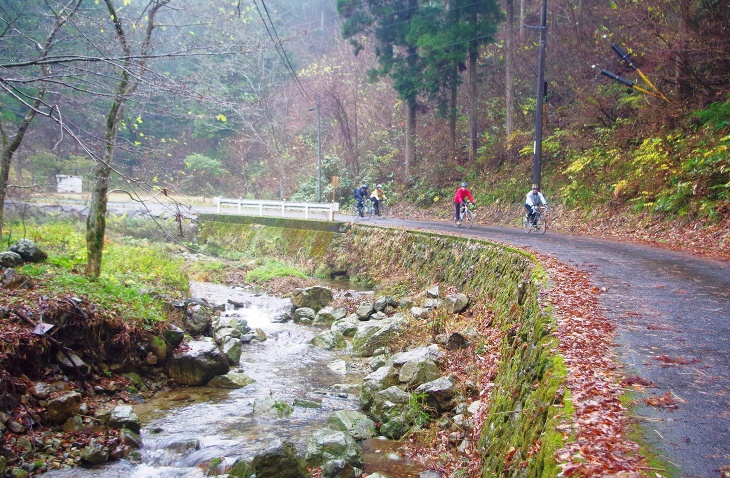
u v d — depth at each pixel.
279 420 8.17
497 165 29.27
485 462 5.51
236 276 22.30
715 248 13.01
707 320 6.39
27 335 7.82
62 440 7.04
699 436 3.45
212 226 30.91
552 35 28.00
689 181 16.14
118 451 6.88
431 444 7.20
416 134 38.84
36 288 9.36
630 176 19.20
